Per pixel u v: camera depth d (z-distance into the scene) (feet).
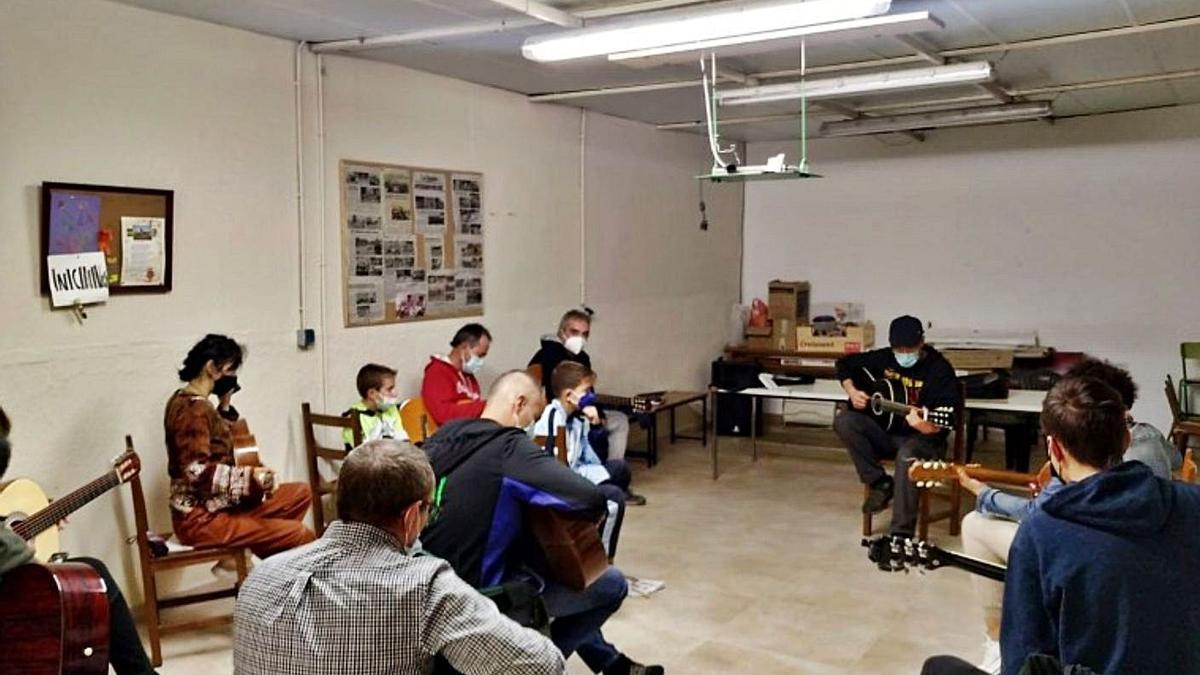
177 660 11.17
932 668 6.72
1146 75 18.31
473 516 8.31
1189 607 5.05
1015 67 17.52
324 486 14.85
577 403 13.67
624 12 12.89
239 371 13.84
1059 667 4.96
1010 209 24.68
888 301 26.58
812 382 21.27
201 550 11.41
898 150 26.08
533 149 19.81
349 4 12.34
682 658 11.31
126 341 12.28
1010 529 7.02
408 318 16.78
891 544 7.46
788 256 28.07
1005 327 24.98
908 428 16.47
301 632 5.08
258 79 13.89
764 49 13.25
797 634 12.07
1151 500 5.15
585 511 8.45
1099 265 23.70
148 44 12.36
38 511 9.88
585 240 21.68
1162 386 23.15
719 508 18.16
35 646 6.36
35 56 11.11
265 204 14.11
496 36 14.15
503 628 5.25
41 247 11.28
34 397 11.30
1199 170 22.36
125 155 12.16
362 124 15.71
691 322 26.30
